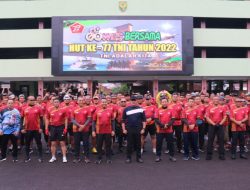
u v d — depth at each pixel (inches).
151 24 1440.7
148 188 325.1
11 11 1488.7
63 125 476.4
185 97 597.0
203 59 1501.0
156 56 1441.9
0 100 579.5
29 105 479.5
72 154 540.4
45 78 1494.8
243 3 1534.2
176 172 400.5
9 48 1518.2
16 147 478.3
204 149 581.0
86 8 1471.5
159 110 476.1
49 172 404.8
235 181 352.8
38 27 1550.2
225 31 1519.4
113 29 1432.1
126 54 1435.8
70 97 525.7
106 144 469.7
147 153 548.4
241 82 1625.2
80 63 1435.8
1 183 350.6
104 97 491.8
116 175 385.7
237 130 491.2
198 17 1517.0
